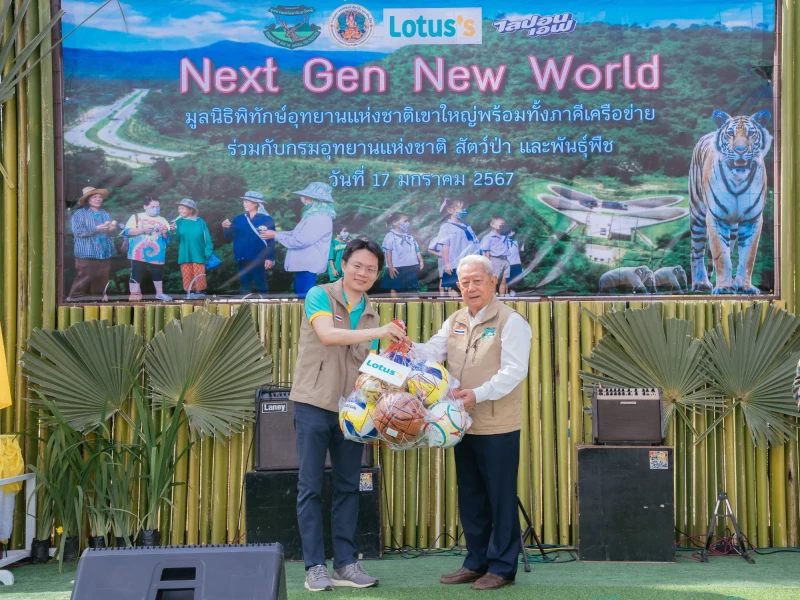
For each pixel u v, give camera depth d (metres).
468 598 3.79
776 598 3.77
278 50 5.32
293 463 4.79
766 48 5.26
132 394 5.16
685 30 5.28
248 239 5.29
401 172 5.30
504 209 5.28
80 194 5.27
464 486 4.09
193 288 5.28
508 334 3.89
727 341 5.08
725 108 5.26
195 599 2.36
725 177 5.24
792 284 5.19
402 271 5.28
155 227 5.29
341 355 4.04
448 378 3.74
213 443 5.17
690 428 5.11
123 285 5.27
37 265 5.22
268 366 5.11
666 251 5.25
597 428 4.71
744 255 5.23
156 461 4.90
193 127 5.31
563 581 4.13
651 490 4.63
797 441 5.12
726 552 4.88
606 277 5.25
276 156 5.32
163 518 5.08
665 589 3.95
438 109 5.30
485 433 3.90
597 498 4.65
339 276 5.29
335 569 4.06
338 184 5.31
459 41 5.31
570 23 5.29
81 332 5.02
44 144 5.22
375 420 3.59
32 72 5.24
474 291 3.96
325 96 5.32
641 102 5.28
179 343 5.05
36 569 4.71
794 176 5.22
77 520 4.76
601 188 5.27
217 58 5.32
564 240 5.26
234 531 5.14
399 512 5.14
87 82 5.28
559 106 5.28
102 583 2.38
